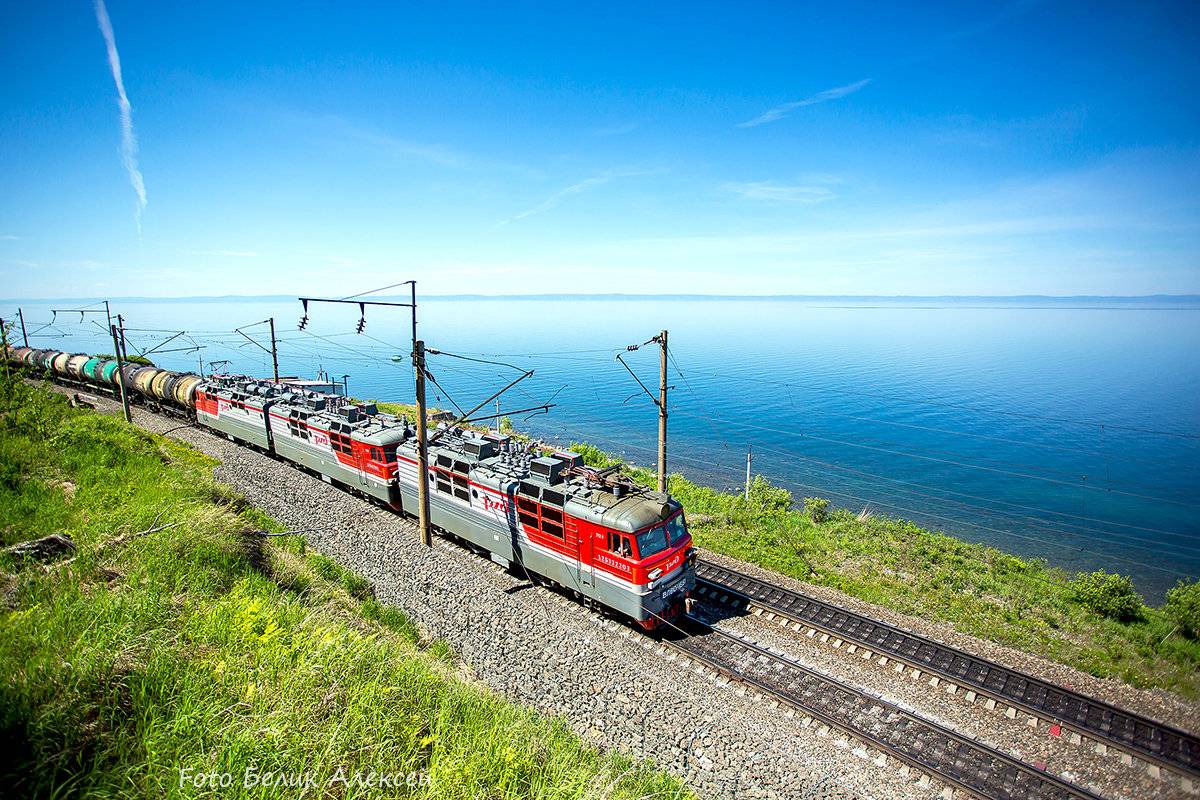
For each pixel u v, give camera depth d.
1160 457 51.00
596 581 15.71
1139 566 30.30
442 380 97.56
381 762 7.11
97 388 47.47
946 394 75.81
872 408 70.44
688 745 11.46
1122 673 13.67
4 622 7.63
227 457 31.25
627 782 8.92
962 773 10.76
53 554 11.20
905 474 47.38
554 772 8.15
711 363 110.31
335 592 14.84
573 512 15.98
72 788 5.53
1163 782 10.34
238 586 11.12
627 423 66.44
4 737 5.73
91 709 6.67
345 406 27.88
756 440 58.22
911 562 21.34
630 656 14.46
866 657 14.40
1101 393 74.19
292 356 129.38
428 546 19.86
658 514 15.25
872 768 10.98
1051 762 11.03
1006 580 20.41
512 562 18.59
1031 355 121.25
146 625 8.37
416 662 10.80
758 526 24.41
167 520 14.20
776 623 16.05
